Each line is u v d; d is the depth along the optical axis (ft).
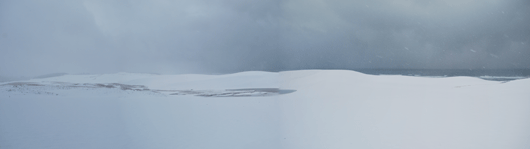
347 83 33.68
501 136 9.10
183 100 21.88
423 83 34.81
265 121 12.34
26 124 10.40
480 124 10.93
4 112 12.61
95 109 15.08
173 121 12.32
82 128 10.17
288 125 11.37
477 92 22.65
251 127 11.29
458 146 8.13
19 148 7.59
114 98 21.91
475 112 13.69
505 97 18.80
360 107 16.67
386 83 34.14
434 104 16.83
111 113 13.91
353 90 27.55
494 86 26.27
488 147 7.95
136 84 34.24
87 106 16.19
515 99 17.63
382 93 23.79
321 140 9.14
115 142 8.54
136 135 9.50
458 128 10.41
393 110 15.14
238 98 23.77
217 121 12.39
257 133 10.18
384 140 9.02
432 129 10.39
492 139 8.77
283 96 25.38
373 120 12.44
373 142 8.80
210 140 9.04
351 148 8.20
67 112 13.57
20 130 9.48
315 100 21.09
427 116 13.03
